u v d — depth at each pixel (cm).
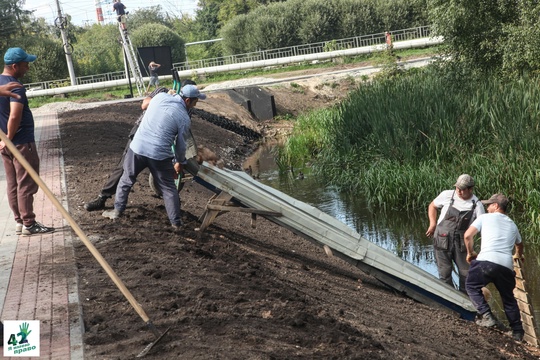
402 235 1345
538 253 1180
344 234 941
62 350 506
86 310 585
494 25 2230
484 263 826
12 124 777
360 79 3722
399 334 715
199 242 866
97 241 795
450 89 2002
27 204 827
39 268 702
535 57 2042
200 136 2383
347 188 1761
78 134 1905
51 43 5388
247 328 568
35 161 817
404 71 3200
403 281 931
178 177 951
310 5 5459
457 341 770
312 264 998
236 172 984
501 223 834
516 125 1576
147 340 519
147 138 855
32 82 5294
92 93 4550
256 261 862
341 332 612
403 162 1723
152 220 926
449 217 918
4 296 626
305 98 3538
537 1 2094
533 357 782
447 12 2262
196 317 572
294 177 1977
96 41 8788
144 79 4388
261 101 3272
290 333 584
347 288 900
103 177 1262
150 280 669
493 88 1880
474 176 1505
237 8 7856
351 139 2011
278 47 5450
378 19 5388
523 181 1426
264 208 929
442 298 916
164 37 6138
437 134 1725
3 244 806
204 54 6862
